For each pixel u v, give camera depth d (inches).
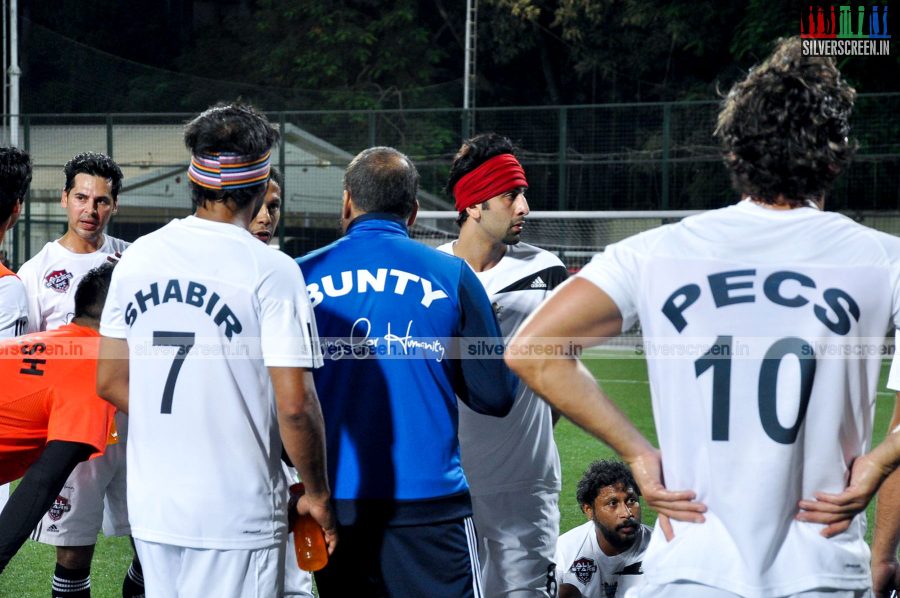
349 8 4256.9
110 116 2775.6
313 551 369.1
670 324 264.7
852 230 264.4
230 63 4441.4
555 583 501.7
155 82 4360.2
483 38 4217.5
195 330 346.3
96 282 466.6
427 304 375.9
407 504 371.9
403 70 4158.5
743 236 265.6
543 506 490.9
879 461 258.5
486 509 484.7
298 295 350.9
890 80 2888.8
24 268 642.2
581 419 269.9
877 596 324.5
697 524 262.5
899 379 296.7
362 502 372.2
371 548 373.7
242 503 349.7
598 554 551.8
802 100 259.4
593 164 2733.8
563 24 3937.0
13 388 444.8
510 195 470.9
